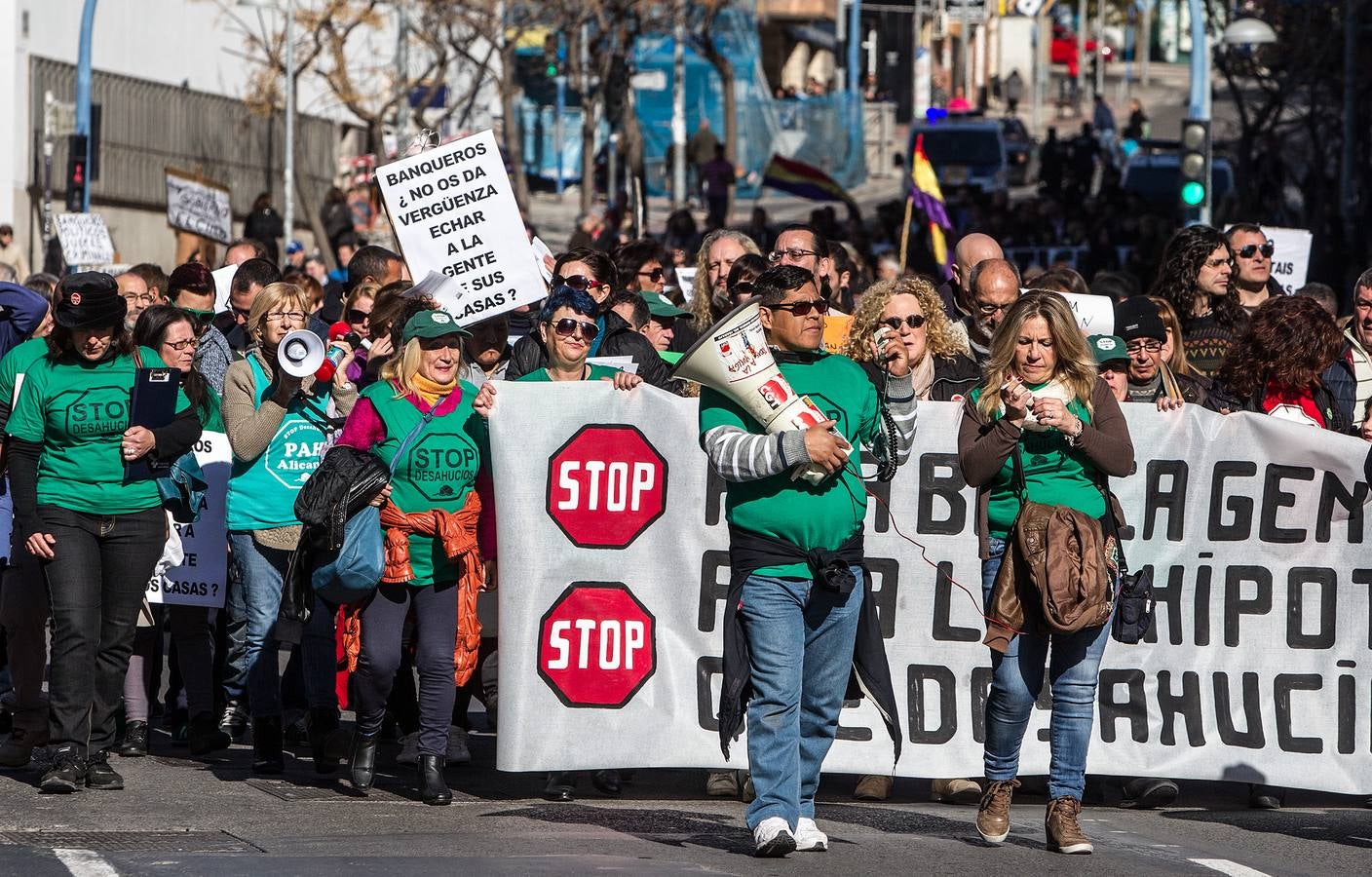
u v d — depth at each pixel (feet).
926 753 54.70
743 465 44.29
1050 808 47.57
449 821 50.70
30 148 198.39
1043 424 46.34
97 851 45.34
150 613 61.16
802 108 355.36
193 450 60.95
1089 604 45.88
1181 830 51.78
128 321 69.56
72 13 209.97
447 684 53.31
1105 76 632.79
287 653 80.38
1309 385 57.67
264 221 144.05
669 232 217.15
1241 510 54.70
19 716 57.52
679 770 61.87
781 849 45.52
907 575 55.01
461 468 53.11
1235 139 306.76
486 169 66.23
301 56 256.52
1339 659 54.39
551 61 300.20
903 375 48.88
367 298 66.08
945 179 306.76
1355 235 232.12
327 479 51.75
